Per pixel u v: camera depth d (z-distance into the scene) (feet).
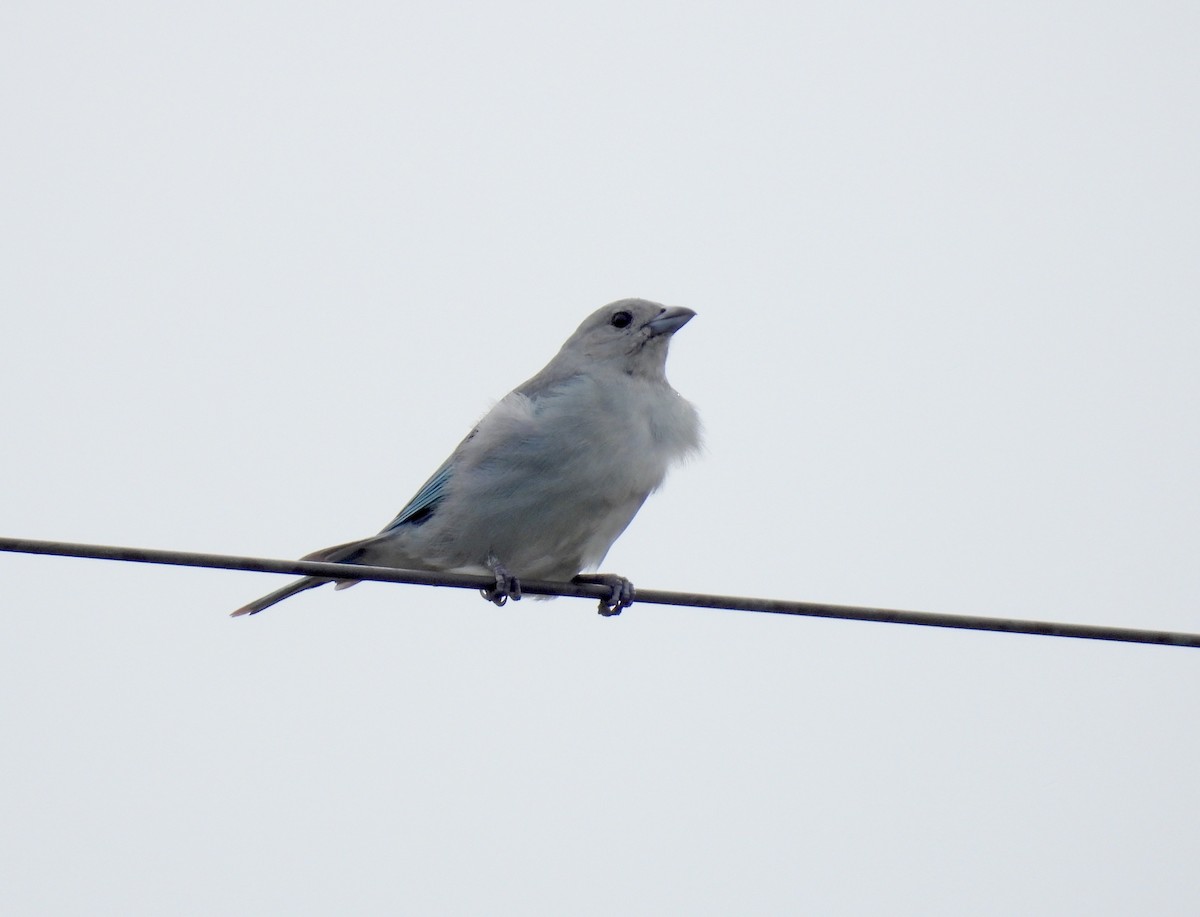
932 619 35.99
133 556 32.78
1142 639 36.01
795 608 36.29
